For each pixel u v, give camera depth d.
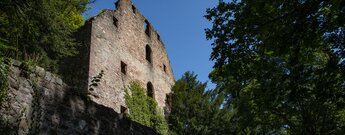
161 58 26.72
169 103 24.62
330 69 8.34
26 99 6.38
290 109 14.75
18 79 6.38
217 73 9.48
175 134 21.02
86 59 18.12
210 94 22.31
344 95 8.66
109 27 21.17
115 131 8.18
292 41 7.98
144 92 22.06
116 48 21.00
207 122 21.17
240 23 8.53
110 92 18.53
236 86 9.98
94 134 7.58
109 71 19.28
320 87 8.73
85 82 17.12
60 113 6.96
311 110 14.51
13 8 9.04
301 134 14.77
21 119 6.11
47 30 11.84
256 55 9.00
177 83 24.48
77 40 19.22
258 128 18.55
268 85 9.86
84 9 20.31
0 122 5.77
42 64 12.24
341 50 8.26
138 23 25.16
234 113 20.62
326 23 7.68
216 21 8.91
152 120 21.52
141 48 24.22
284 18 7.91
